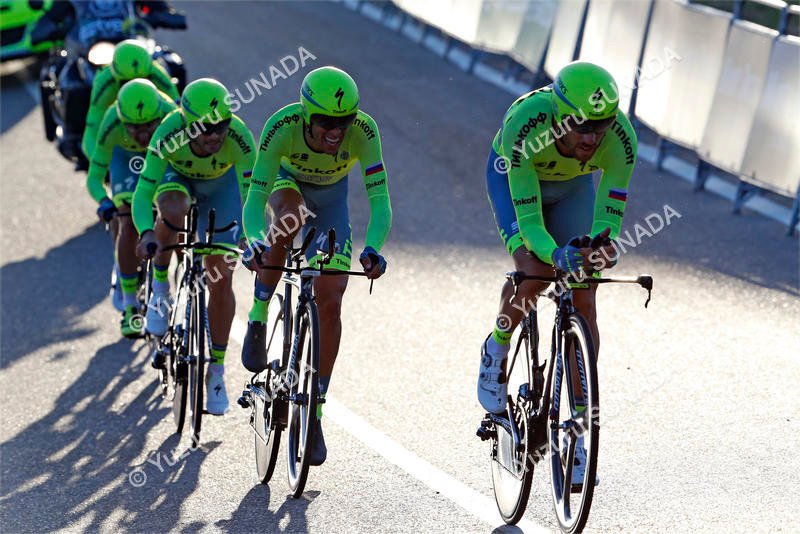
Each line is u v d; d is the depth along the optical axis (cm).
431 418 1191
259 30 3578
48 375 1404
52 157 2480
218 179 1237
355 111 923
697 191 2008
